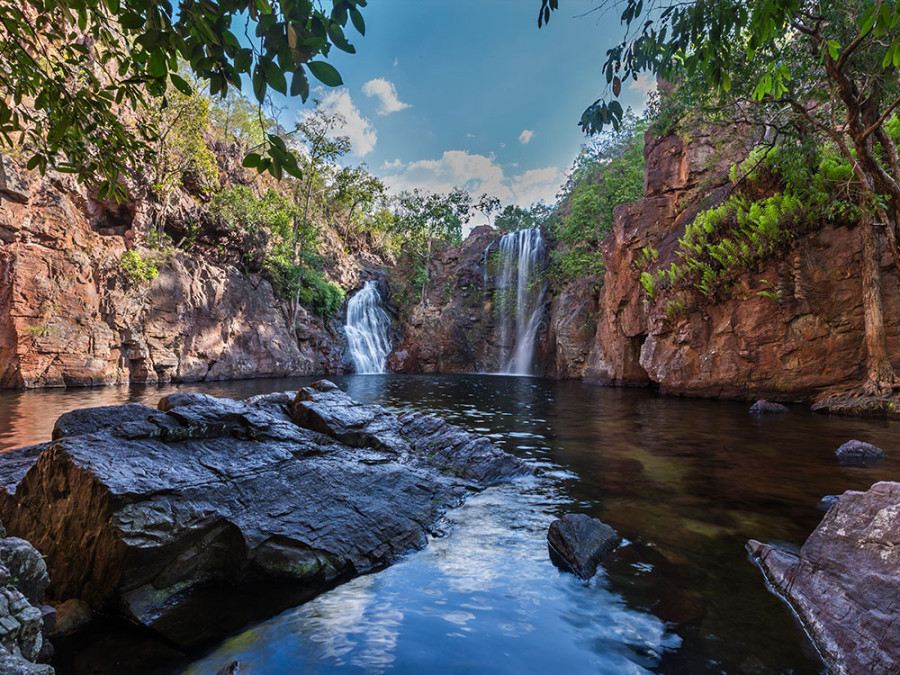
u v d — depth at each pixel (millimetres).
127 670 2455
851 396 11586
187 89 2010
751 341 13922
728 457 6883
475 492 5461
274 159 1924
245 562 3416
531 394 17312
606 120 3762
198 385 19766
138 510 3229
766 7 2818
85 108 3059
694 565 3512
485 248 41344
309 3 1741
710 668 2396
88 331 17781
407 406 13625
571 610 2980
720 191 16531
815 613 2709
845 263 12281
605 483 5691
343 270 37188
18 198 16094
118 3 1910
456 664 2490
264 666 2486
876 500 2846
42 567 2488
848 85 7715
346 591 3312
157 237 22000
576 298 29422
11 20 2760
